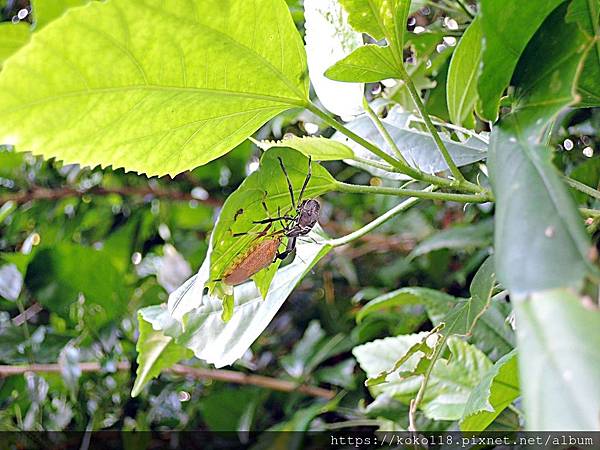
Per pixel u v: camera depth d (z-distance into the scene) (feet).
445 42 1.20
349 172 1.87
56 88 0.63
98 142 0.70
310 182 0.79
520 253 0.50
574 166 1.24
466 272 1.61
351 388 1.71
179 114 0.73
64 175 2.05
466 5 1.21
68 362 1.65
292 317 2.22
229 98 0.74
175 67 0.69
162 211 2.14
